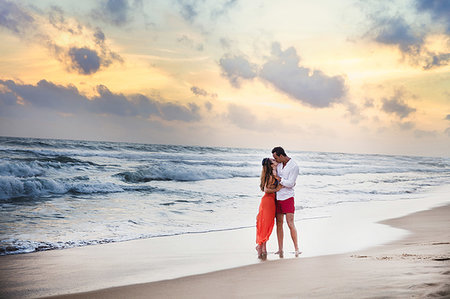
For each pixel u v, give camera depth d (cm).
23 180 1327
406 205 1254
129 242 671
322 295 285
